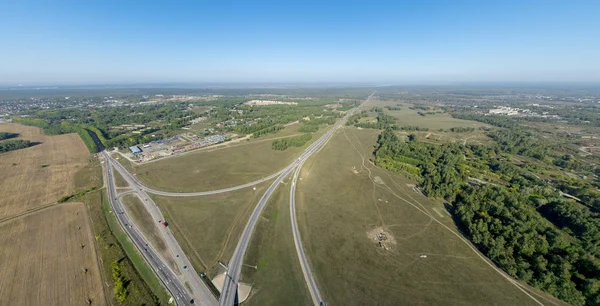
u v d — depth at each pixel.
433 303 76.12
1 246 94.69
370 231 108.44
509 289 80.94
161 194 136.12
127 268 86.00
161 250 95.19
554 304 75.81
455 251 97.12
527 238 91.69
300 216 118.81
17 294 75.06
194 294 77.31
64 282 79.69
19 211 117.88
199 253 94.31
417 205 128.75
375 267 89.12
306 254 94.88
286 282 82.50
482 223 103.25
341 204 129.25
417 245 100.31
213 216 116.94
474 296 78.50
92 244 97.31
